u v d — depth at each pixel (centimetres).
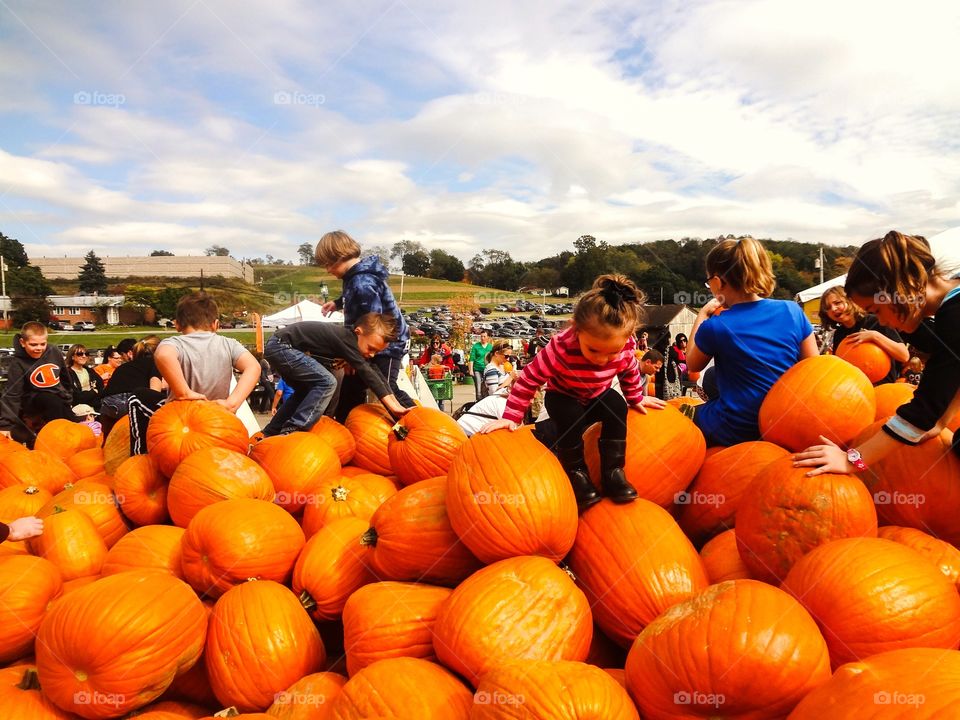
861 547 243
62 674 250
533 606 247
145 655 251
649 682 220
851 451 278
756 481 285
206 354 452
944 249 632
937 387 263
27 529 338
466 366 2369
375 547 303
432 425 387
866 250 272
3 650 287
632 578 271
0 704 252
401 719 224
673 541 282
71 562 345
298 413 470
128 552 334
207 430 392
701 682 207
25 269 4997
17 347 741
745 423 377
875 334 490
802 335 386
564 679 209
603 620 278
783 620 212
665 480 325
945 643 226
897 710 175
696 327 413
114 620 249
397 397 553
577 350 298
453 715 231
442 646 250
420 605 275
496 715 207
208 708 289
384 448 441
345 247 536
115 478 395
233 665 272
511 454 284
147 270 6606
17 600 288
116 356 1244
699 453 336
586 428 337
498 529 270
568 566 295
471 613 247
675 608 236
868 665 192
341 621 315
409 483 393
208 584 310
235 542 306
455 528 282
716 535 334
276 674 272
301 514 396
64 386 796
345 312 544
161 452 385
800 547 264
